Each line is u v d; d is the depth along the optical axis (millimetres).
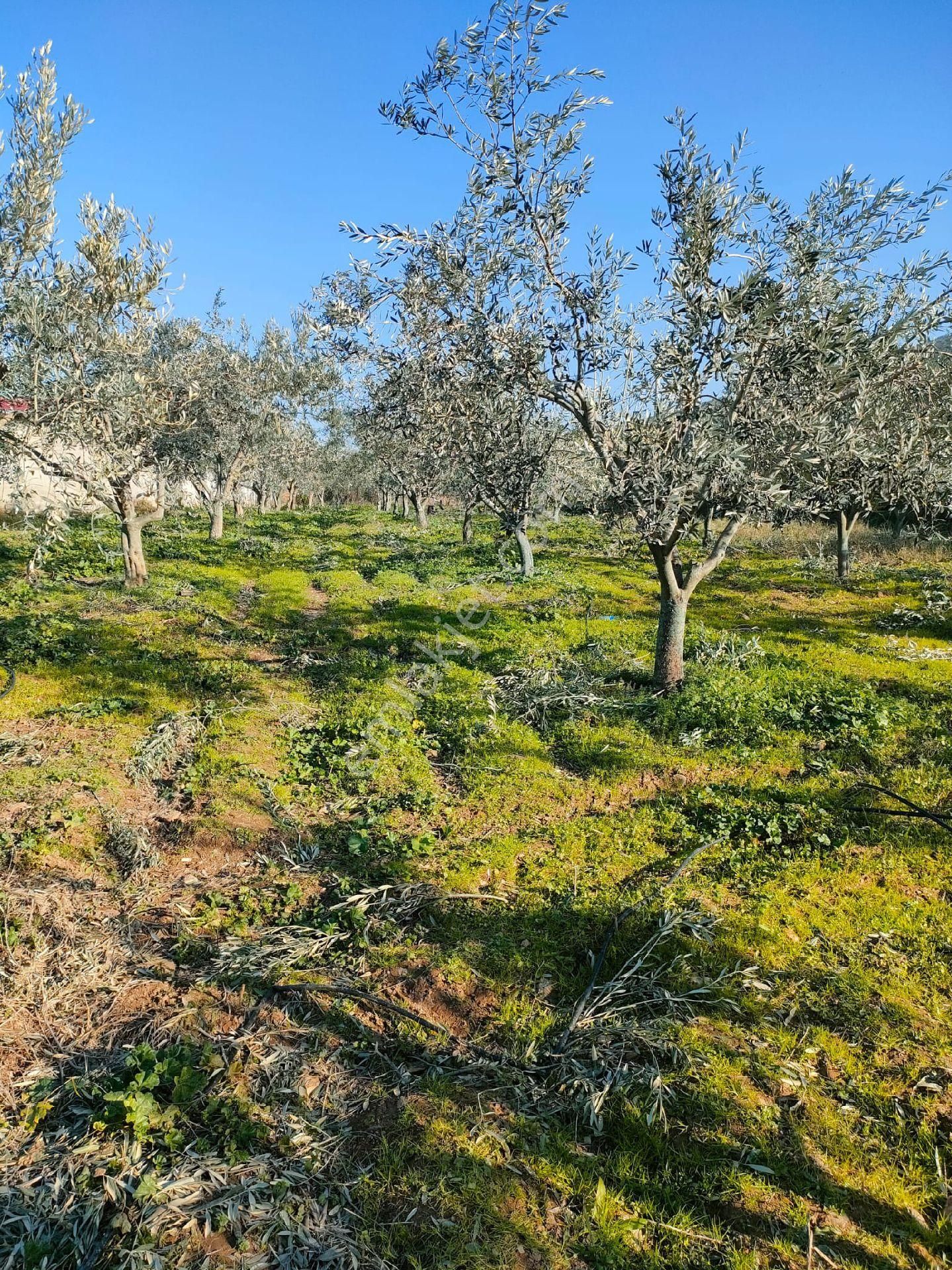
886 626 13492
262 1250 3094
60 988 4520
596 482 8594
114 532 22906
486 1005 4613
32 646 10734
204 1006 4461
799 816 6688
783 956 5000
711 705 9023
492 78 6695
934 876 5871
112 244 11984
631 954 5012
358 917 5223
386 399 10188
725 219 7324
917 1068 4102
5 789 6590
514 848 6277
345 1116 3799
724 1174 3498
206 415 21219
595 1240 3182
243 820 6547
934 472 8688
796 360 7305
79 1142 3525
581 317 7652
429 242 7449
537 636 12656
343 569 19688
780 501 7938
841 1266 3123
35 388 10633
